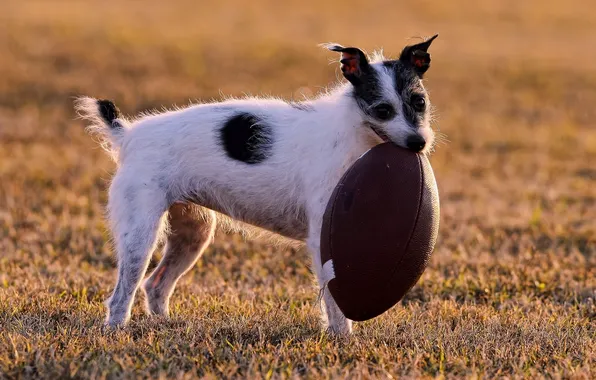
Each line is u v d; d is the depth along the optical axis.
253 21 46.66
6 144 22.27
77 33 39.34
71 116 26.08
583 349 8.95
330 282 8.45
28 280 11.53
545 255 13.59
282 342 8.69
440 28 45.56
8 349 8.39
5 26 39.97
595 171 20.80
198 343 8.74
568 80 33.91
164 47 37.28
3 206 16.47
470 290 11.79
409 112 8.97
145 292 10.41
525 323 9.87
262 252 13.73
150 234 9.48
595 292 11.57
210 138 9.56
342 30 43.53
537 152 23.03
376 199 8.30
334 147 9.22
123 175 9.62
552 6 54.22
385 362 8.38
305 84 31.20
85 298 10.80
